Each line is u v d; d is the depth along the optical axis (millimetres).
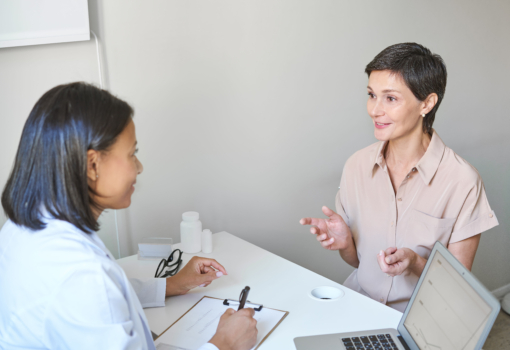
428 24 2240
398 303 1360
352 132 2127
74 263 653
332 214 1349
